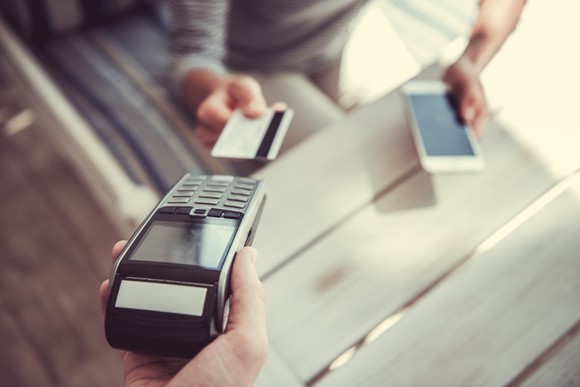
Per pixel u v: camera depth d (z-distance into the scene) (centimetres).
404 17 157
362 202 63
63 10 114
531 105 71
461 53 78
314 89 109
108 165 90
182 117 107
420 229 61
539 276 56
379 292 56
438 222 61
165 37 121
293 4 105
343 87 131
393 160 67
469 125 69
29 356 123
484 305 55
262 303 42
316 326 54
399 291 56
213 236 45
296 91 107
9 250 138
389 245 60
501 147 67
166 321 40
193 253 44
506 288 56
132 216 84
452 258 58
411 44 149
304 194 64
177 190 52
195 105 96
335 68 125
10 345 125
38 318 128
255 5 106
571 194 62
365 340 53
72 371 121
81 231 141
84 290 132
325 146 68
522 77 73
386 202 63
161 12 125
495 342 52
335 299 56
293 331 54
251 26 110
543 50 77
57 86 103
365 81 133
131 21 124
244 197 51
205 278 41
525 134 68
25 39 116
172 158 100
